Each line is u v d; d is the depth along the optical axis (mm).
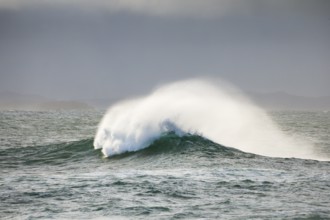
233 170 107250
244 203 77875
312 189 88250
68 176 102375
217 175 100500
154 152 131250
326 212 72500
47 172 113625
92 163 126250
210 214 71688
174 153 129250
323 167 114938
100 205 76625
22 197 82000
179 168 111625
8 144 189625
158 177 97750
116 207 75438
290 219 68812
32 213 72938
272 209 74375
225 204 77312
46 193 84375
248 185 90688
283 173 104062
